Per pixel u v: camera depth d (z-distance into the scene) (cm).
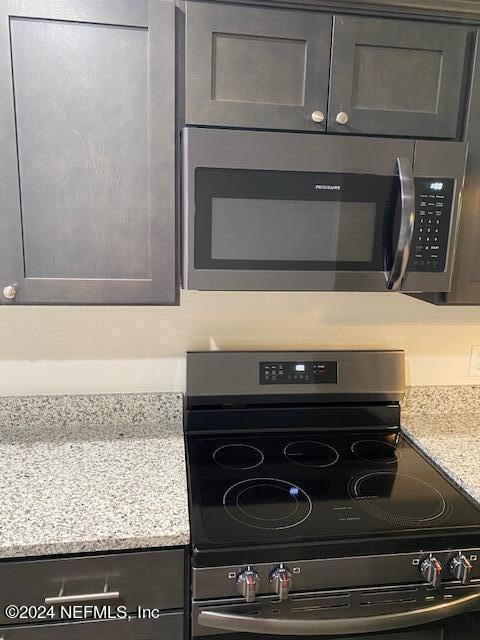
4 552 98
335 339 164
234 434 155
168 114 110
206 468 135
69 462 130
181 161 112
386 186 114
